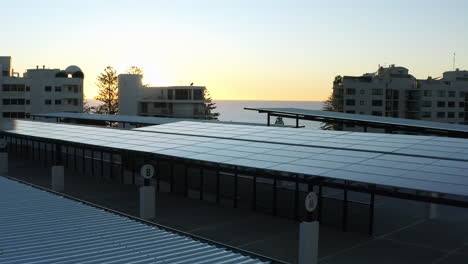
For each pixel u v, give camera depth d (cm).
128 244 1369
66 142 3478
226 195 3120
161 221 2714
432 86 11419
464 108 11781
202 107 11219
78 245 1339
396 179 1878
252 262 1226
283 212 2805
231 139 3198
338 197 3075
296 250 2223
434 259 2147
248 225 2645
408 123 4244
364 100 11262
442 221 2762
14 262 1162
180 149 2875
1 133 4353
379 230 2573
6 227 1523
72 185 3747
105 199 3272
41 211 1764
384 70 12038
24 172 4288
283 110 5128
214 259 1233
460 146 2562
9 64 12006
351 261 2106
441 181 1817
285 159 2398
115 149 3114
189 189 3359
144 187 2748
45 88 11356
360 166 2142
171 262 1199
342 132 3272
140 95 11456
